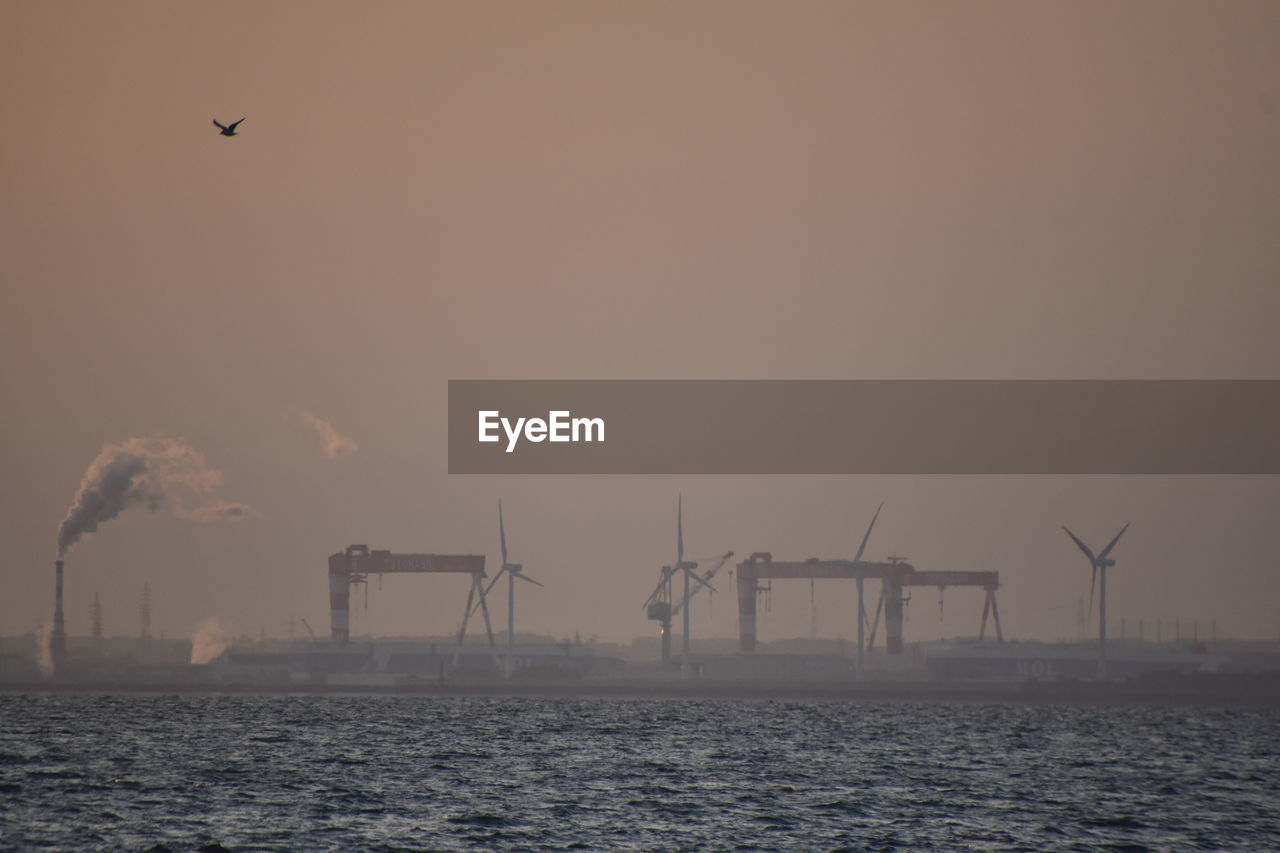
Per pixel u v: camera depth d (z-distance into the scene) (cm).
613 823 8375
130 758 12069
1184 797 10781
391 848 7462
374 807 8912
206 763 11619
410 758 12356
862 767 12412
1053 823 8950
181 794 9456
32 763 11538
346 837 7769
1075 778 12056
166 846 7469
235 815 8506
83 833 7850
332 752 12925
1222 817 9575
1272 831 8931
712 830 8194
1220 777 12644
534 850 7488
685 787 10288
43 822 8212
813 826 8438
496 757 12644
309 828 8056
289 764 11612
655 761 12519
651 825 8331
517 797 9500
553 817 8569
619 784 10419
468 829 8081
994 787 10988
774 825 8438
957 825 8681
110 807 8819
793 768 12094
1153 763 14075
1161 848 8106
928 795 10238
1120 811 9706
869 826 8512
